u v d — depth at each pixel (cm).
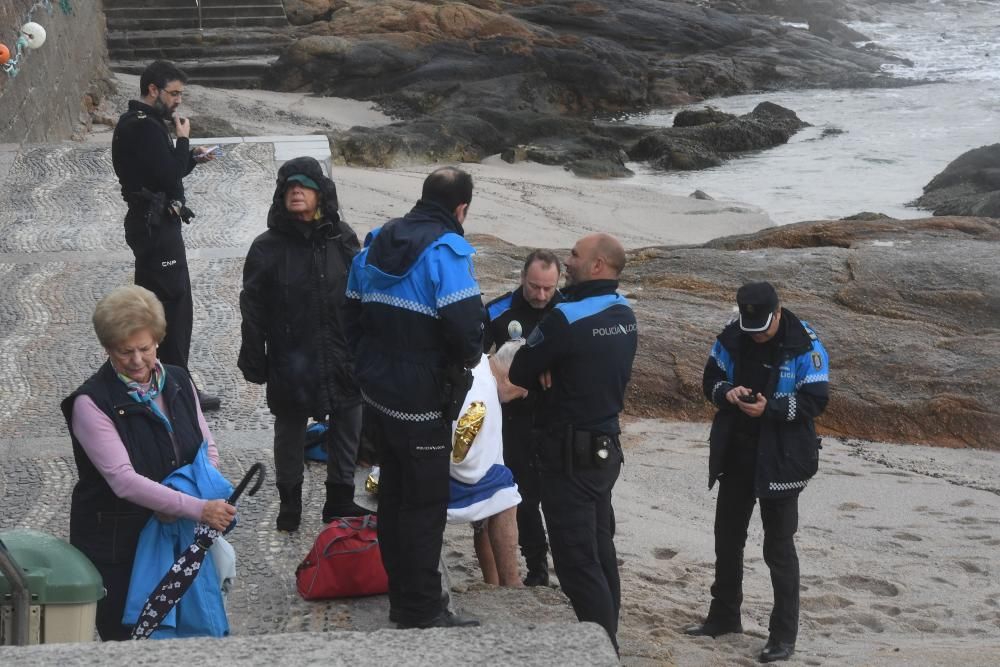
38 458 1315
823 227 2888
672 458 1889
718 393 1116
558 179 5144
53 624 657
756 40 8100
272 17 6425
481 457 1045
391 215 4044
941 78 7850
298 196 1070
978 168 4766
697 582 1394
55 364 1642
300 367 1079
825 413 2056
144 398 734
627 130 5978
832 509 1691
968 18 10750
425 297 870
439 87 6178
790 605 1116
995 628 1266
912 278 2428
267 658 540
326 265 1088
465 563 1312
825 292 2447
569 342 933
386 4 6769
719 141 5803
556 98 6619
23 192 2606
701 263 2620
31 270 2070
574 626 569
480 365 1059
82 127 4347
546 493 960
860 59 8319
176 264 1389
